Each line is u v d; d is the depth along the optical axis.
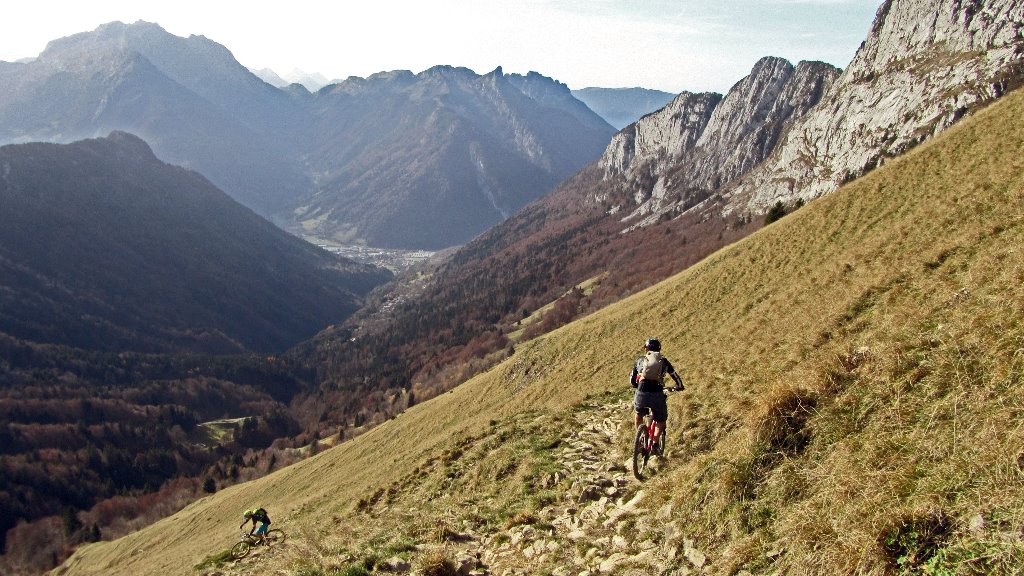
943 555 4.85
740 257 40.94
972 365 7.09
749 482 7.66
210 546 39.97
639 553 7.89
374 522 14.34
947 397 6.76
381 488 22.12
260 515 19.89
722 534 7.31
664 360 11.00
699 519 7.82
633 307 55.53
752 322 22.64
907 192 28.84
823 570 5.60
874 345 9.18
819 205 37.41
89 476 178.62
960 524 4.96
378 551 10.44
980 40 194.62
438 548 10.09
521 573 8.73
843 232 30.91
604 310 71.75
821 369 8.98
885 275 14.47
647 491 9.76
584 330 57.03
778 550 6.33
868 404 7.75
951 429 6.24
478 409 58.56
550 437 17.77
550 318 196.62
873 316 12.40
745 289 34.59
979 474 5.34
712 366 18.42
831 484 6.61
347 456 72.88
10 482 165.25
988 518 4.84
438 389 165.25
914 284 12.88
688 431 12.12
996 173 18.81
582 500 11.03
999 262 9.79
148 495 164.88
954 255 13.30
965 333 7.80
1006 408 5.83
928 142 33.56
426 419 67.62
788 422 8.19
